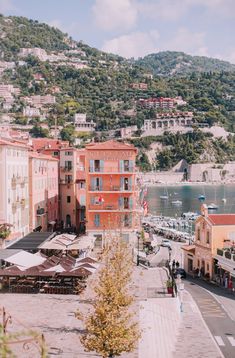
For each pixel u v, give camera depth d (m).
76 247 73.62
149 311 49.81
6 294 55.72
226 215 81.38
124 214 100.25
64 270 56.41
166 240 122.44
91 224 100.25
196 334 47.34
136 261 81.00
